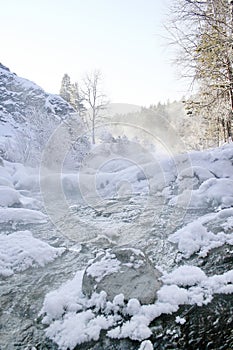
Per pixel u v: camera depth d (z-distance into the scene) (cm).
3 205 721
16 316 306
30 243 466
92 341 261
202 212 584
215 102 1069
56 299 313
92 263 345
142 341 255
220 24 902
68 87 3575
